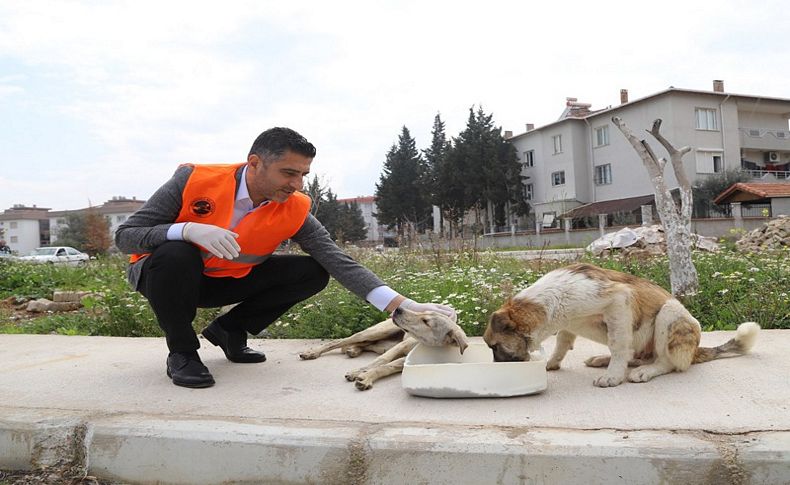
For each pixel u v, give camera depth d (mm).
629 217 36969
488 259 11852
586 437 2602
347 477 2652
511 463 2523
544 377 3352
